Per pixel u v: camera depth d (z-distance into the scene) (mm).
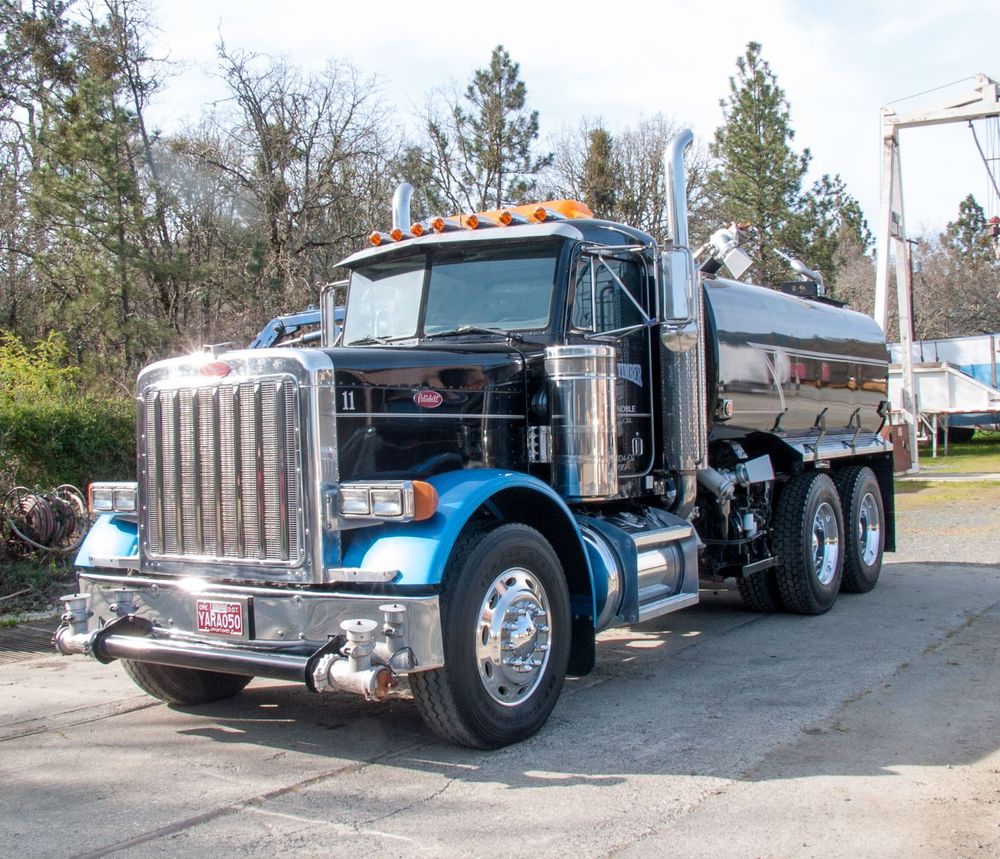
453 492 4570
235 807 3996
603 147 40625
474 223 6016
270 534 4535
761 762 4383
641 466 6383
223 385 4664
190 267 22109
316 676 4113
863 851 3457
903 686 5617
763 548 7758
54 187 20500
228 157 28672
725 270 7781
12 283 25359
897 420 19438
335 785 4227
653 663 6395
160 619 4844
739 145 34625
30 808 4039
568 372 5488
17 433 11719
